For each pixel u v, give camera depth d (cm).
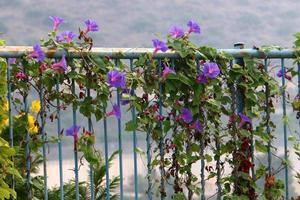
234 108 578
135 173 546
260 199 594
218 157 574
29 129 521
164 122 547
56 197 615
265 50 584
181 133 554
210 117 564
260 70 584
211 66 547
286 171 608
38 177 550
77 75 506
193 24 552
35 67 494
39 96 499
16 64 493
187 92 552
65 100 507
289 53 595
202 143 562
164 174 553
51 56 501
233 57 574
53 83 502
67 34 508
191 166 561
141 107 535
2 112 482
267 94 591
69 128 514
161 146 550
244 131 578
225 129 577
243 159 584
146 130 541
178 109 548
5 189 485
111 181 638
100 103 513
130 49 529
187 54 545
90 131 518
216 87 561
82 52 507
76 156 521
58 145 512
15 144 555
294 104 605
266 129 595
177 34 552
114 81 509
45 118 503
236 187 584
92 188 532
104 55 517
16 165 542
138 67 532
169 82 542
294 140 605
